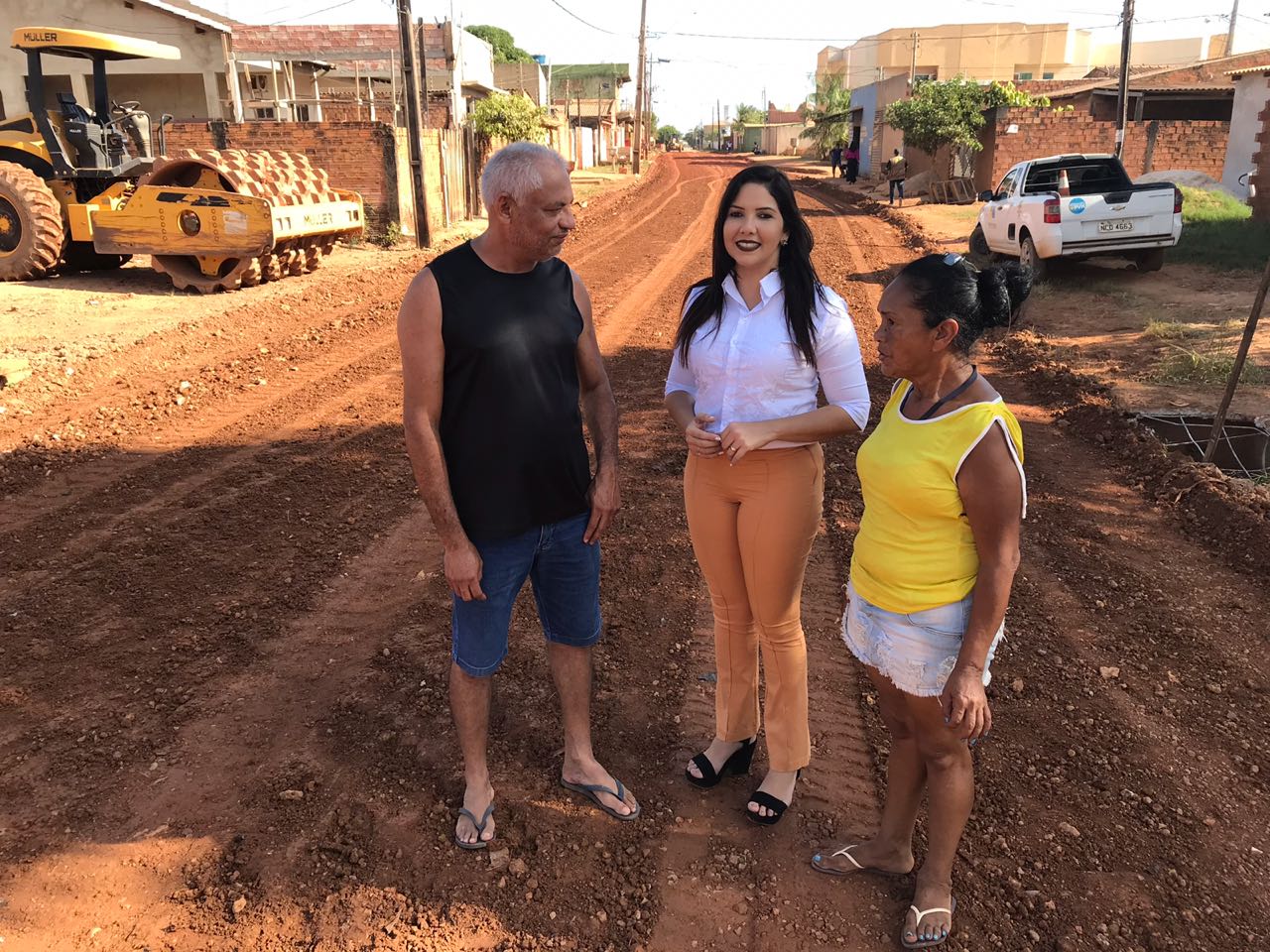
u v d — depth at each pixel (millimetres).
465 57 32781
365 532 4996
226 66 25062
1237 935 2477
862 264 15133
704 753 3107
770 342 2521
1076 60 57719
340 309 11016
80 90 24891
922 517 2178
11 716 3324
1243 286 11805
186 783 3004
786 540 2611
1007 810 2930
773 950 2447
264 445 6344
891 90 36062
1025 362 8758
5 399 7059
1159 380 7617
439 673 3646
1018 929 2490
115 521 5043
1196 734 3334
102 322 9672
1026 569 4625
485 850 2766
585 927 2506
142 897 2555
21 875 2617
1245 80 22578
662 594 4383
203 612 4090
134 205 11484
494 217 2369
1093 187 13938
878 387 7996
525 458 2576
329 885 2617
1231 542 4809
